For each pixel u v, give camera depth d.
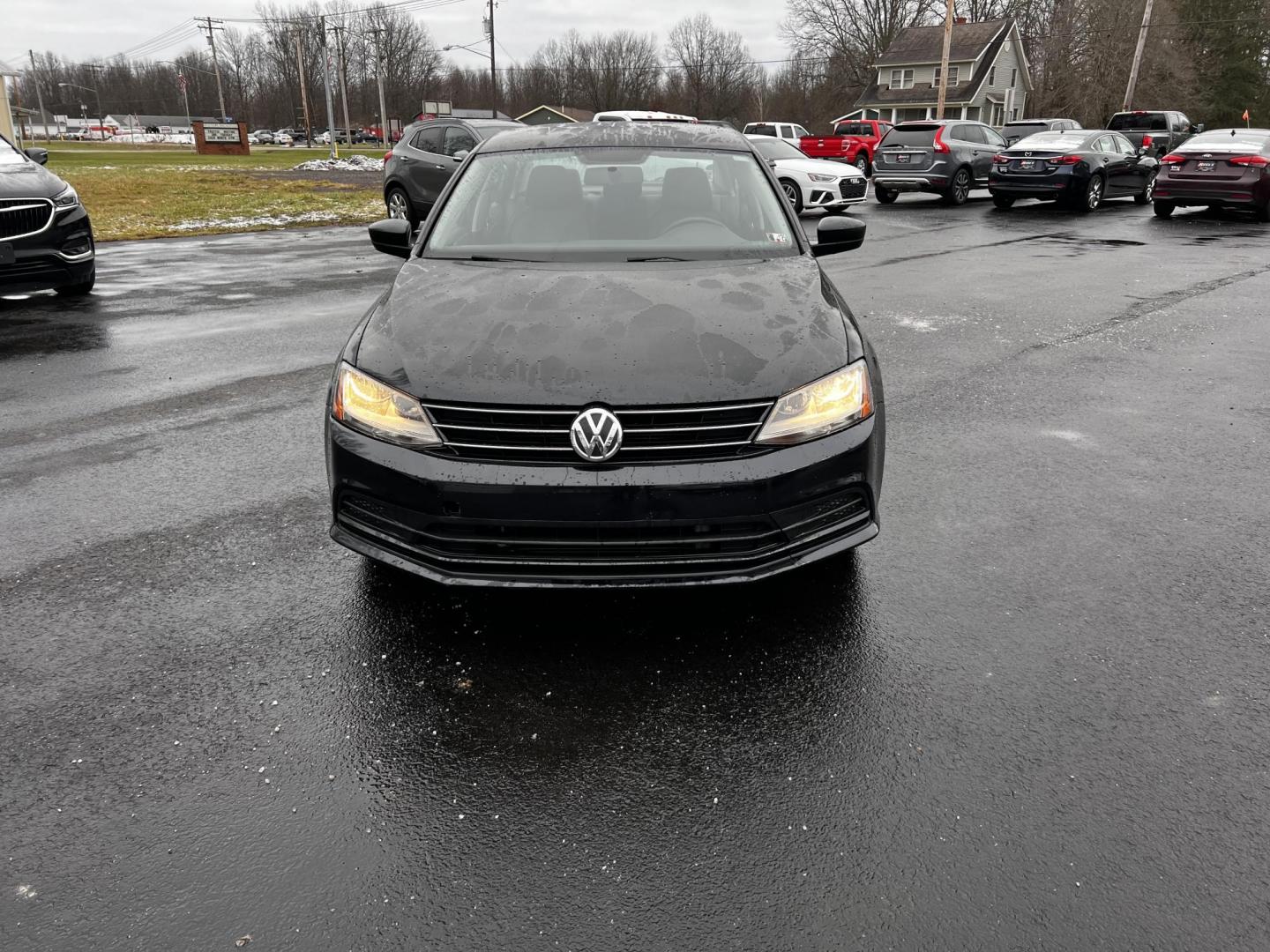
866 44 68.94
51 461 4.49
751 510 2.68
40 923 1.88
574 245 3.75
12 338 7.15
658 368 2.71
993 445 4.75
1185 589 3.26
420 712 2.58
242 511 3.91
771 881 1.99
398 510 2.75
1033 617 3.07
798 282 3.40
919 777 2.32
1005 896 1.95
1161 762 2.36
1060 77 59.72
